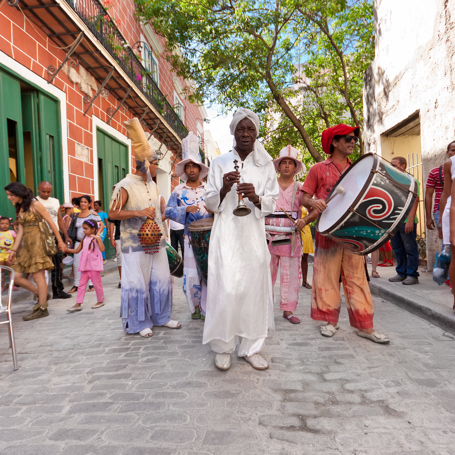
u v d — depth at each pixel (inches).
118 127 466.3
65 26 290.0
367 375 110.4
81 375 117.0
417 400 94.6
